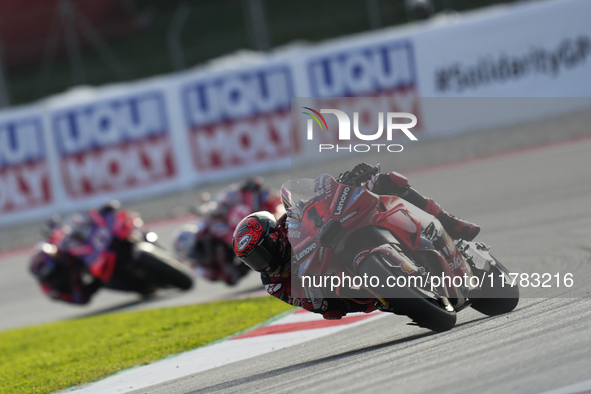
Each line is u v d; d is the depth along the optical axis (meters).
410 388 11.08
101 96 65.81
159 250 33.28
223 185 62.28
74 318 32.94
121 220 32.41
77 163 66.00
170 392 14.89
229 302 26.64
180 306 28.98
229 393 13.50
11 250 55.19
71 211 66.06
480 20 63.50
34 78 106.19
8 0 109.19
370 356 14.04
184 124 65.31
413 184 21.27
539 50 63.06
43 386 18.36
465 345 13.12
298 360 15.55
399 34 64.19
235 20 113.19
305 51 65.06
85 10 112.75
